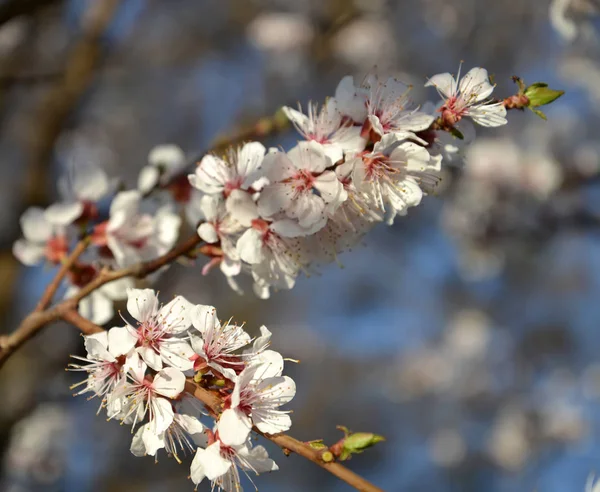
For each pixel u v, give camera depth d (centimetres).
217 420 245
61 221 377
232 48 1085
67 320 311
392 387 1206
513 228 884
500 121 281
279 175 283
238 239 303
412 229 1116
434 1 1012
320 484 1144
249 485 1123
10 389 727
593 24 489
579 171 873
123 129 1102
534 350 1159
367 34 992
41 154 777
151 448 243
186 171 391
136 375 249
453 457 1126
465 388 1155
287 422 244
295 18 1018
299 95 1006
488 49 1002
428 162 283
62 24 906
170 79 1114
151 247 366
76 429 902
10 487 770
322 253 304
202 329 252
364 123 284
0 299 720
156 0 1053
